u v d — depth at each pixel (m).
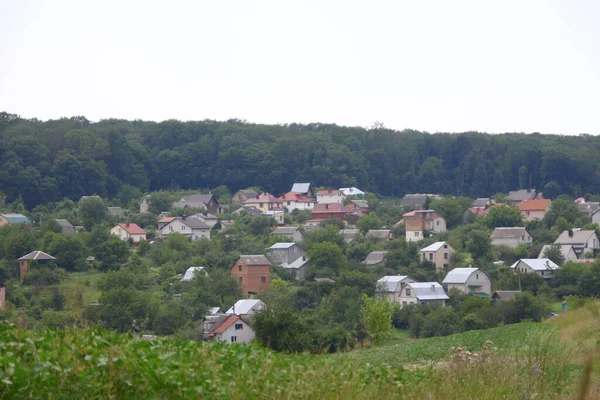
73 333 10.87
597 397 12.38
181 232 92.94
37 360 9.59
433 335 50.81
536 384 13.15
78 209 104.62
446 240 80.88
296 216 113.88
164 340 12.82
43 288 57.97
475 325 50.88
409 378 13.00
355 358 12.88
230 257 71.25
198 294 56.78
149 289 59.81
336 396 10.71
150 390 9.85
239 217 107.06
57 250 69.12
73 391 9.34
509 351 15.94
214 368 11.23
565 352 15.44
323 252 69.75
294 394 10.46
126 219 101.94
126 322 47.78
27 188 115.62
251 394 10.41
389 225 100.25
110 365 9.68
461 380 12.73
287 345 30.50
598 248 81.12
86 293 57.88
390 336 41.50
